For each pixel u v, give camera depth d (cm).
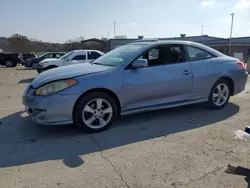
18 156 315
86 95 380
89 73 390
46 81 372
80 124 383
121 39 4069
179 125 432
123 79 405
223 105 537
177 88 461
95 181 257
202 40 4584
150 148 337
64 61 1144
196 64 485
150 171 277
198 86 488
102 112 399
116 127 422
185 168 283
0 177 265
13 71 1864
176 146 343
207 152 323
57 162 299
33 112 383
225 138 370
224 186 249
